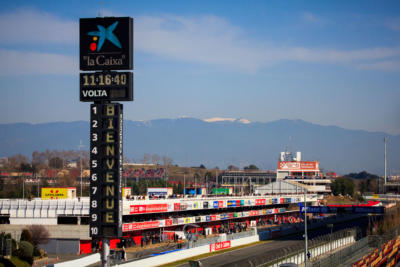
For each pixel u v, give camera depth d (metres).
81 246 131.75
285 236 177.38
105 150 86.25
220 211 189.38
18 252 107.00
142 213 139.88
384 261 127.19
